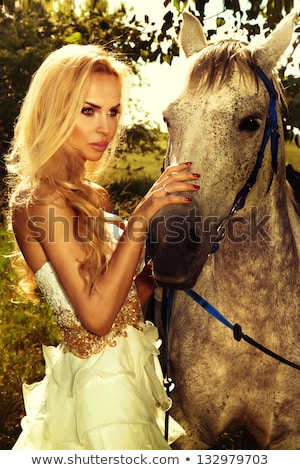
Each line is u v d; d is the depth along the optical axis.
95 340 2.00
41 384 2.21
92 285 1.93
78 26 5.82
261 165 2.50
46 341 4.45
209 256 2.71
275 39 2.48
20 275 2.30
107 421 1.93
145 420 1.98
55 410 2.02
